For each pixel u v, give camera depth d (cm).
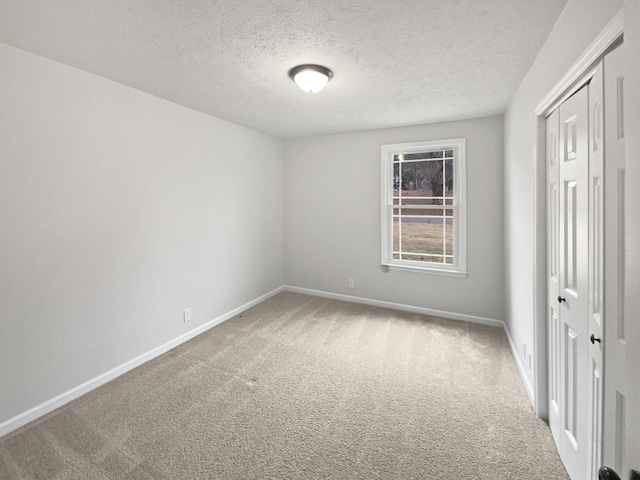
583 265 146
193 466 172
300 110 328
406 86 263
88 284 239
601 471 70
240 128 391
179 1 153
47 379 216
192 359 288
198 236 337
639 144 61
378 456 178
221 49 200
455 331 347
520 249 259
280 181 474
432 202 393
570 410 164
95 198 241
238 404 225
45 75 209
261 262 440
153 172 285
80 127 229
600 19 121
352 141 428
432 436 194
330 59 215
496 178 352
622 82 104
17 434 195
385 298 424
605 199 115
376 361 285
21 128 199
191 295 331
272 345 316
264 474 167
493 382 252
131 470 169
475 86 263
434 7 159
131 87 263
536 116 203
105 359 252
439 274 388
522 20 170
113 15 163
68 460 175
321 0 153
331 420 209
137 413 215
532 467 171
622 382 99
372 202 422
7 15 162
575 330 156
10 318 198
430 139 380
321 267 464
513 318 295
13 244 198
